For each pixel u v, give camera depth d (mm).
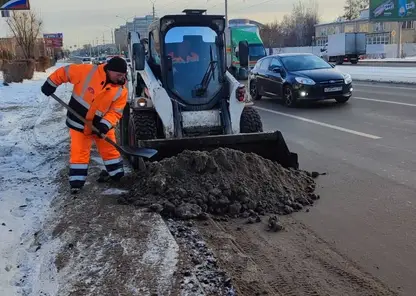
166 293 3287
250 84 15945
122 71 5379
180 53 7059
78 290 3369
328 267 3764
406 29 74000
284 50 64688
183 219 4711
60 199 5293
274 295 3340
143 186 5316
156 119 6875
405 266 3762
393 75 21547
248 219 4762
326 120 10711
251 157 5562
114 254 3867
